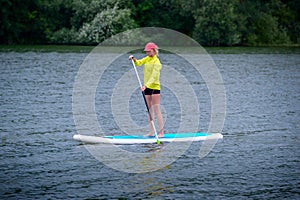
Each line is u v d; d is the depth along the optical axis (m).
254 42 88.62
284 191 17.84
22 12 86.69
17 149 22.39
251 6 89.81
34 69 52.09
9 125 26.88
